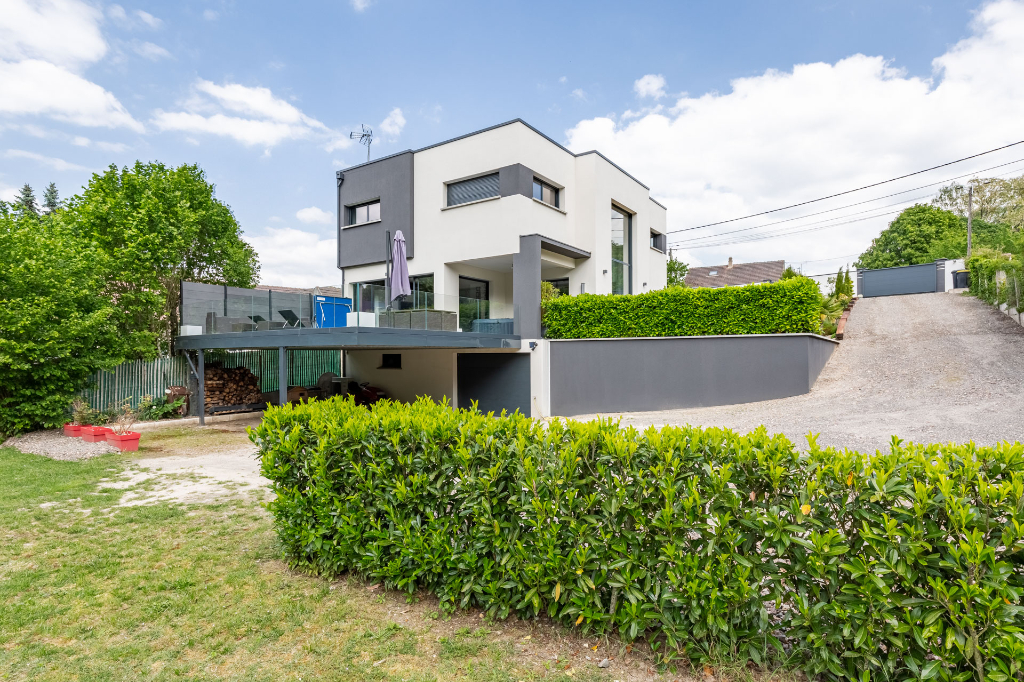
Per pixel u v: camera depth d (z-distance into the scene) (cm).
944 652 198
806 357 1185
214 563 401
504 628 291
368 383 1667
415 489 314
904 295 2469
